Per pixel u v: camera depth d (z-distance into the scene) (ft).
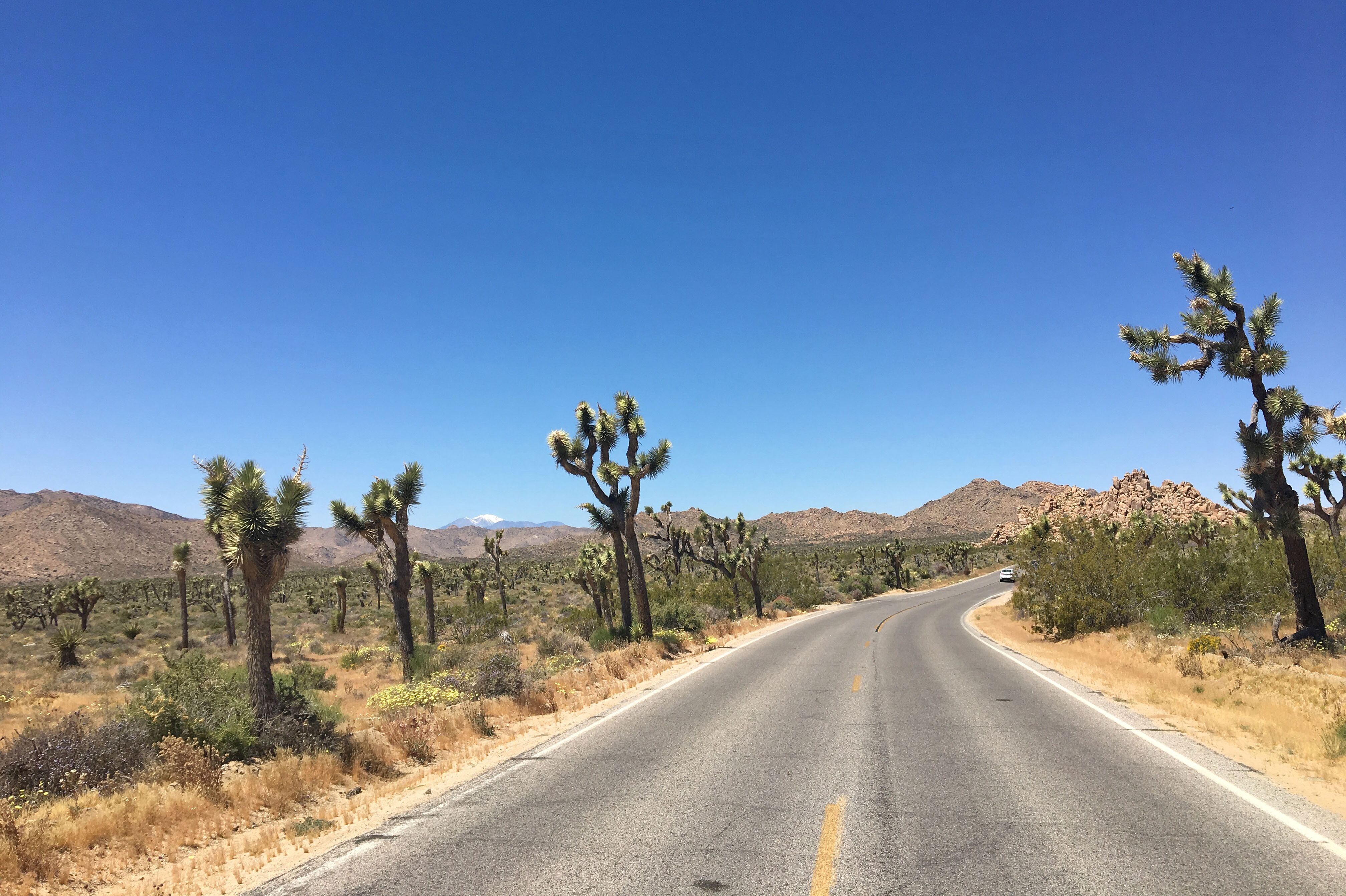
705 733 31.53
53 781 28.37
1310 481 98.43
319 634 143.84
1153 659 53.47
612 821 20.02
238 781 27.04
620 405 74.33
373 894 15.74
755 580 128.88
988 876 15.89
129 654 116.88
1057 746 28.02
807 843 17.95
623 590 77.46
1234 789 22.20
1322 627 55.47
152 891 17.46
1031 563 91.56
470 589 177.47
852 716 34.81
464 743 34.55
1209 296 58.85
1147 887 15.25
